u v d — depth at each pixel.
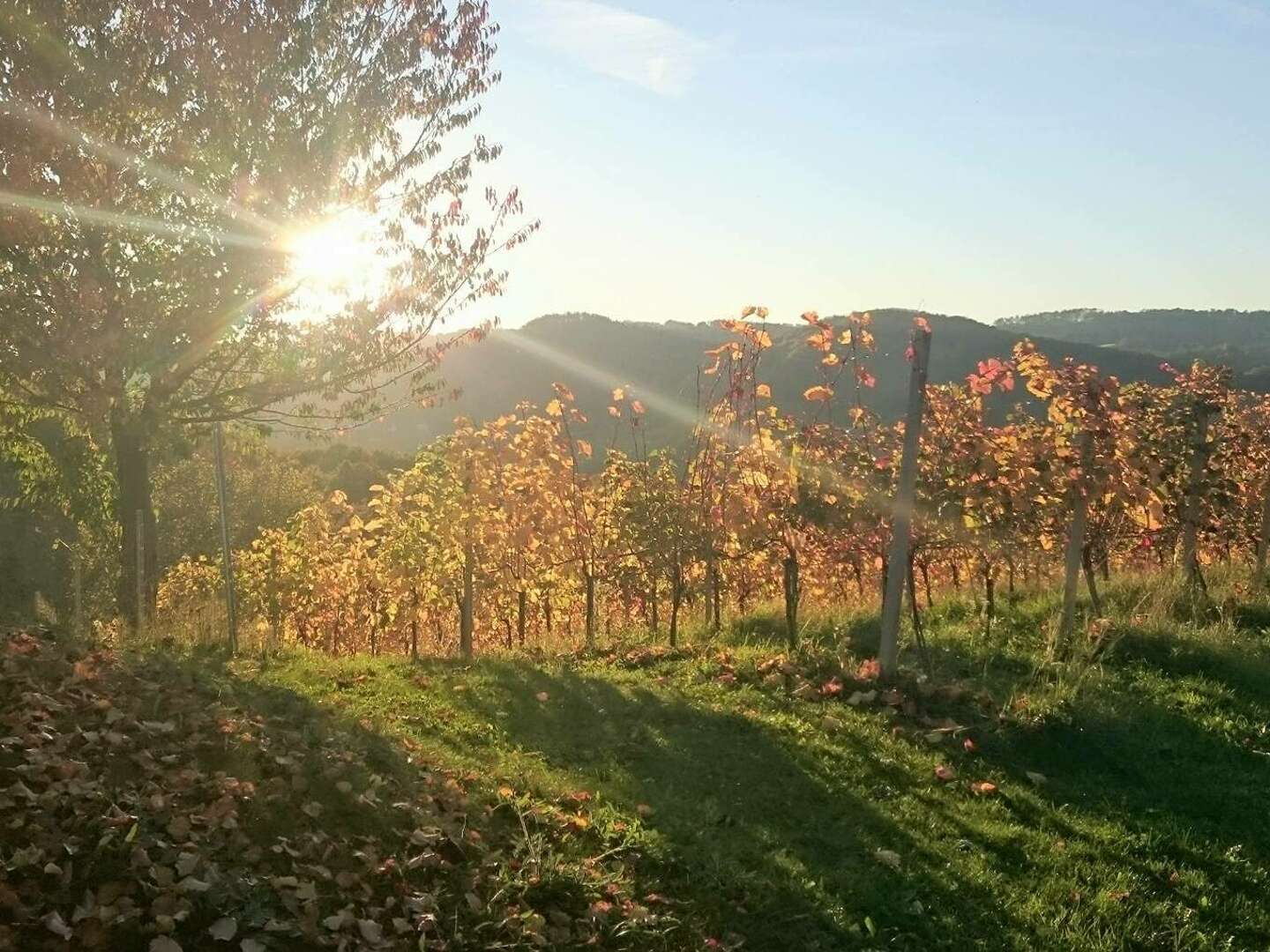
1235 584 11.10
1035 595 11.03
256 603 17.36
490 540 12.05
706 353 10.39
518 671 8.88
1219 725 7.40
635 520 11.27
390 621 16.14
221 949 3.86
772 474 10.04
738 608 11.84
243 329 10.29
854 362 9.83
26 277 9.45
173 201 9.86
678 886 5.12
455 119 10.75
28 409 11.18
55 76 9.23
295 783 5.14
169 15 9.41
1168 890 5.44
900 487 8.18
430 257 10.48
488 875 4.83
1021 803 6.34
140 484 11.06
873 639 9.36
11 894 3.73
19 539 20.08
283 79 9.91
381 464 50.72
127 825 4.33
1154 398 11.03
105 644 7.74
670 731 7.24
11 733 5.00
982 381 9.75
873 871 5.43
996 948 4.87
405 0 10.48
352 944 4.07
